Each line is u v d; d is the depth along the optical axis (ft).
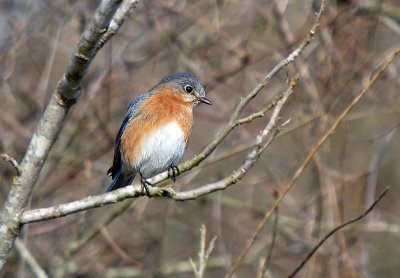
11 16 47.70
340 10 44.01
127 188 22.80
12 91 48.03
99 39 20.39
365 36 44.70
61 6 46.03
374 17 44.91
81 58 20.72
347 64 44.32
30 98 47.70
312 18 43.83
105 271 46.11
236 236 47.29
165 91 32.73
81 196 45.70
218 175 47.98
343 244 38.42
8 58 46.93
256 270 45.52
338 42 44.37
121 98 47.96
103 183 46.85
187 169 22.88
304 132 42.83
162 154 31.81
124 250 47.14
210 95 46.34
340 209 41.83
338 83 43.60
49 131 22.38
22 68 48.21
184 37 47.78
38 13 47.78
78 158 46.73
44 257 46.26
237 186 50.24
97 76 47.37
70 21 45.52
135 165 31.91
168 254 49.83
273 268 45.16
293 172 46.09
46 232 44.45
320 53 44.37
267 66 45.88
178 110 32.55
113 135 47.14
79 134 48.11
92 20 19.99
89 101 45.75
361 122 49.21
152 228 48.47
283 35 44.65
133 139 31.76
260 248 45.93
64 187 47.39
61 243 47.29
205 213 48.57
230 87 46.26
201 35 47.37
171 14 46.37
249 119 21.76
